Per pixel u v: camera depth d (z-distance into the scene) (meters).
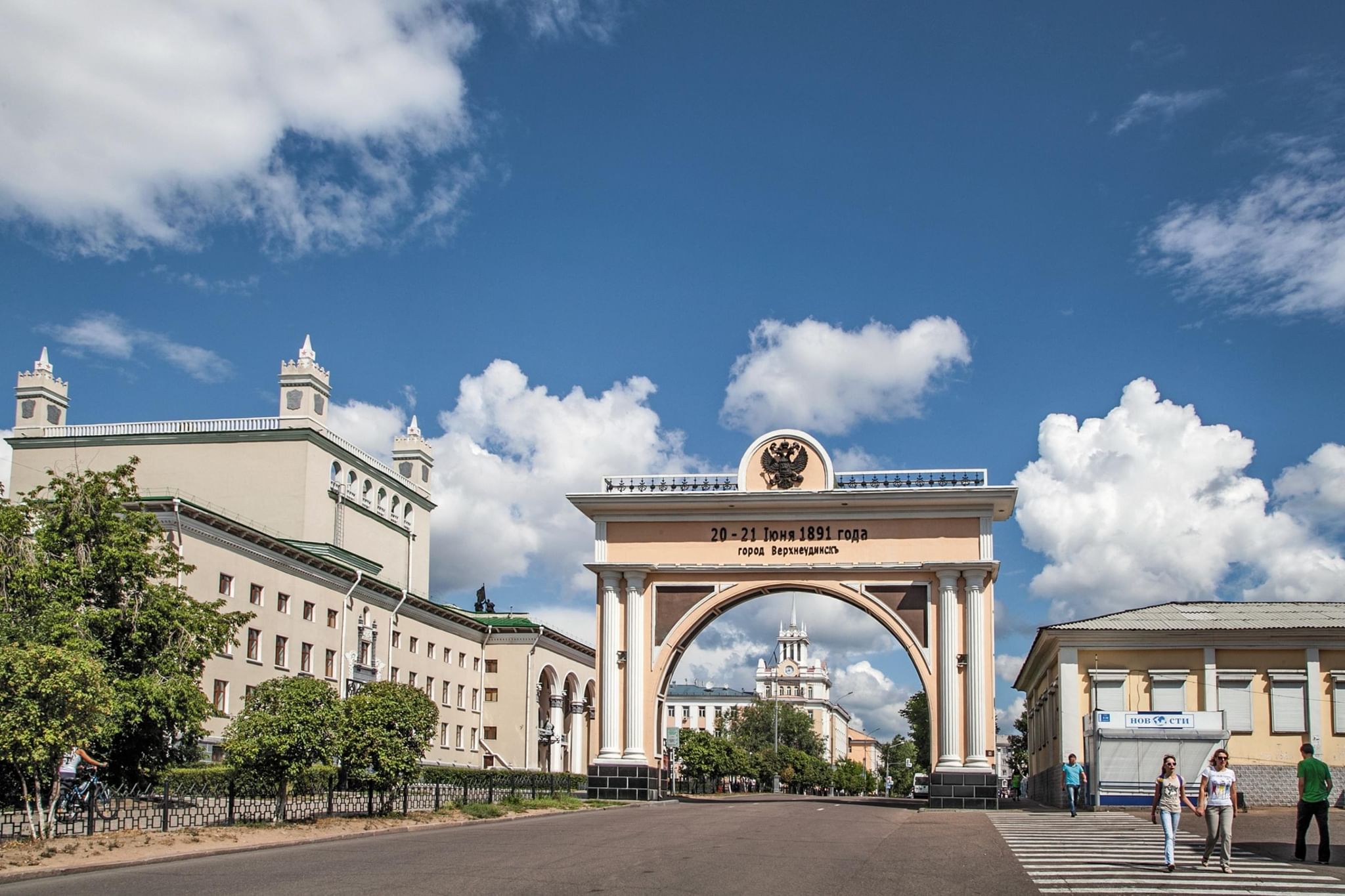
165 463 63.25
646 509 47.00
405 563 75.31
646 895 15.70
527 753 77.19
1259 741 43.69
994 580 45.50
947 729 43.66
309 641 56.97
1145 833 27.95
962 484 45.31
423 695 31.72
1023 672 65.25
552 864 19.44
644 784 45.78
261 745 26.81
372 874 18.05
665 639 46.62
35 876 17.70
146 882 17.08
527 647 78.94
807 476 46.09
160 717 27.77
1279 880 17.98
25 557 29.73
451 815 32.19
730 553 46.47
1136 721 39.28
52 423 65.00
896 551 45.38
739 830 28.33
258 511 62.12
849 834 27.06
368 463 69.94
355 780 30.31
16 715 21.00
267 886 16.48
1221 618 46.00
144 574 30.23
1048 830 29.14
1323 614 46.19
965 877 18.19
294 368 63.75
